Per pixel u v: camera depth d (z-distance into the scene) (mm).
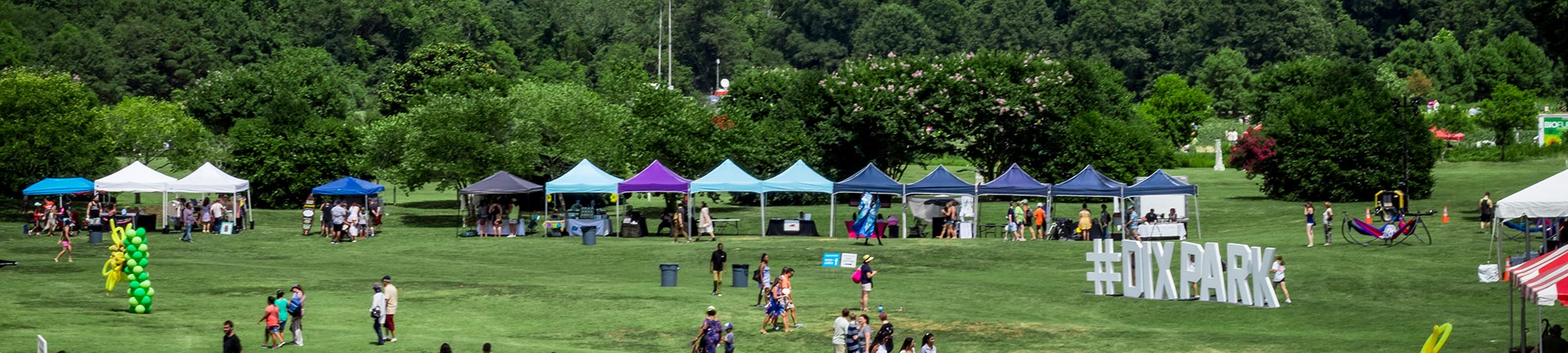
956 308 37469
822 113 84875
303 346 31062
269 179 77625
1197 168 114000
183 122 86375
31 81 69812
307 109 103688
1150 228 56938
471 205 67125
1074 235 57375
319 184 78125
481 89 106000
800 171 61438
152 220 63844
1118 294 39812
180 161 83938
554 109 75688
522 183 63000
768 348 31797
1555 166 90188
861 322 29609
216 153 84062
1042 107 82188
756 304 38656
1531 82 188250
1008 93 81375
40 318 34062
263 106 102062
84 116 70500
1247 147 77875
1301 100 78250
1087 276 40312
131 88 188125
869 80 83688
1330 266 43125
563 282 44125
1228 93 186250
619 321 35625
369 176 85000
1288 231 58000
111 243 57031
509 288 41875
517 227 62344
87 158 70188
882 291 41312
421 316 36500
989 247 53344
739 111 81938
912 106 81250
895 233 59938
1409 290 38188
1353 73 92875
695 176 76562
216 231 63375
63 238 50062
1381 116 73312
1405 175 68688
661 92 77062
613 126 77500
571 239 59562
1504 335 30297
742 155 78188
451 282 43844
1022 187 58594
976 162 88000
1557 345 25859
